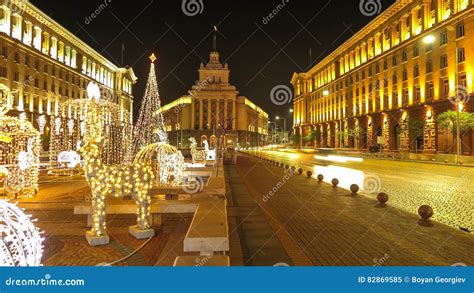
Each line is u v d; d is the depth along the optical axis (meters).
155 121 51.75
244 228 8.42
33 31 50.03
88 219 8.37
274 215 9.95
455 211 10.76
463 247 6.93
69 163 22.06
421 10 46.16
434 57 43.03
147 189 7.69
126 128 30.39
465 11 37.25
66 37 59.31
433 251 6.69
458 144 32.91
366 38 62.31
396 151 51.66
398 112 51.50
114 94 84.56
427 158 38.56
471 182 18.77
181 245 6.91
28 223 4.74
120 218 9.45
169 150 14.66
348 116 70.31
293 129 109.44
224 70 114.25
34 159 13.77
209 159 33.69
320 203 11.88
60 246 6.89
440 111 41.94
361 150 62.03
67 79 60.00
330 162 39.59
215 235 5.21
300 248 6.86
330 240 7.41
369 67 61.16
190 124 112.38
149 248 6.79
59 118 35.88
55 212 10.16
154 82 47.66
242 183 17.67
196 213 6.89
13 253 5.01
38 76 50.78
